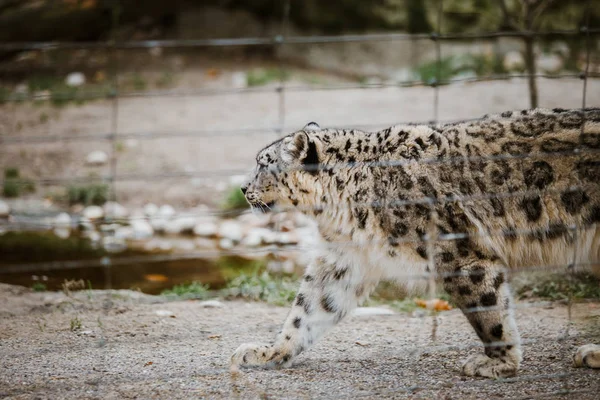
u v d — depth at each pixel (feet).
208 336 51.13
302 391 40.42
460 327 53.62
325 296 47.34
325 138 48.47
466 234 44.42
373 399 39.34
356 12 140.05
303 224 82.23
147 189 90.99
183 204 88.63
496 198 45.06
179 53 140.26
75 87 121.39
